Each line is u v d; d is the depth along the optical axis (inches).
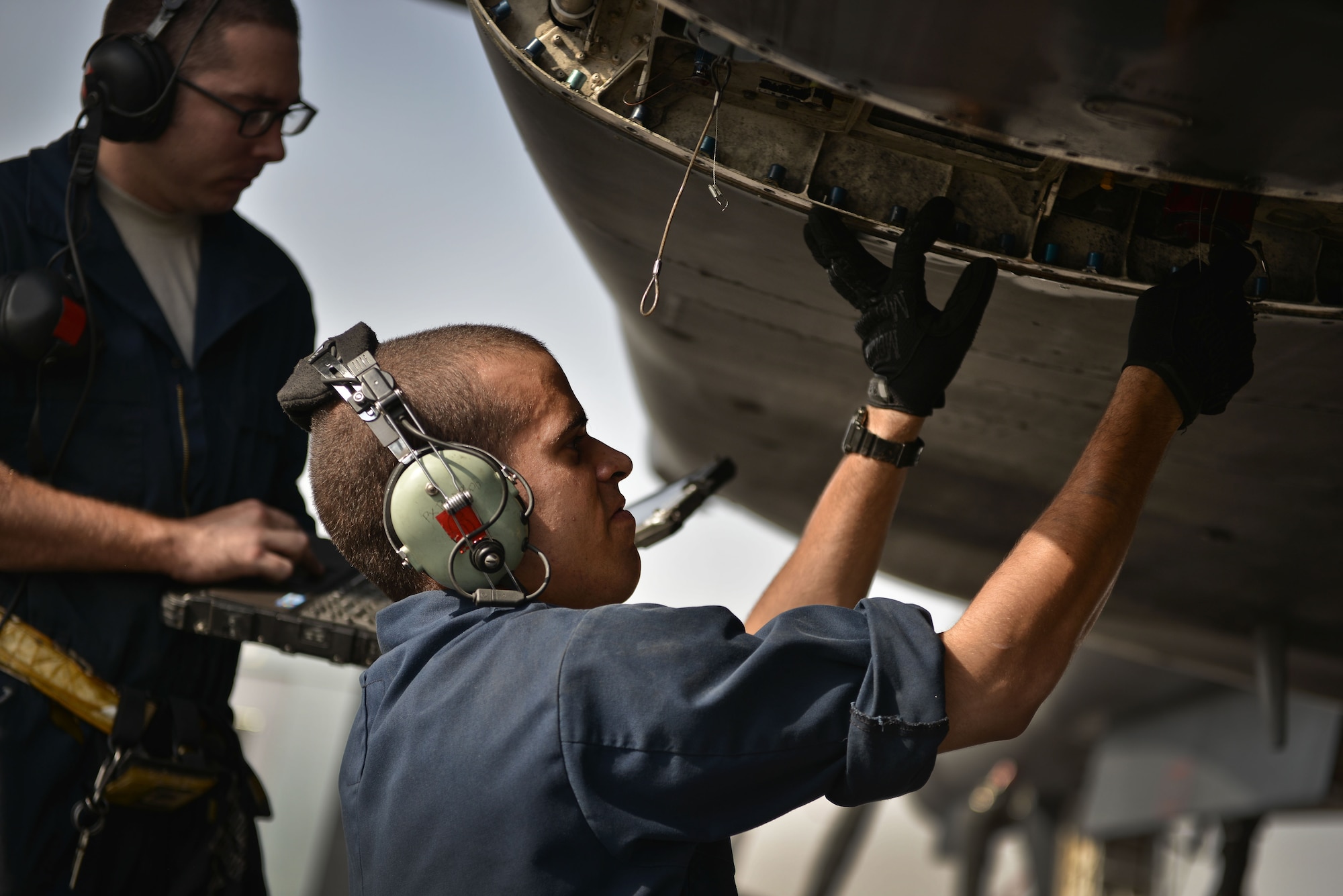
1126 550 41.8
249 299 74.5
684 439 127.5
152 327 69.3
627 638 37.3
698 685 36.6
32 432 64.6
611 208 68.2
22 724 62.1
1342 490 77.7
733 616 39.5
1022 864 378.3
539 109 58.5
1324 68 36.9
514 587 39.9
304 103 73.0
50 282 63.8
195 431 70.9
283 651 63.5
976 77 42.1
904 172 54.7
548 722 36.5
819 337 79.4
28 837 61.6
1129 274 54.1
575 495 41.8
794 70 46.1
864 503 56.7
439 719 38.5
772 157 55.0
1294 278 54.6
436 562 39.3
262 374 76.3
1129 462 43.4
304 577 70.7
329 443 41.7
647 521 76.1
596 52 54.6
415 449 39.5
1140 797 246.7
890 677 37.2
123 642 65.4
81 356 65.9
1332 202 46.1
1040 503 98.3
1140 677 237.0
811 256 62.6
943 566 127.2
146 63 65.1
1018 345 69.1
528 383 41.7
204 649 70.3
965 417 86.4
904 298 52.5
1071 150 45.8
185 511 70.6
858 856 293.7
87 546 63.3
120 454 68.0
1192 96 39.9
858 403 90.9
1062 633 39.5
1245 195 50.6
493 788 37.0
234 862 69.7
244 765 72.1
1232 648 124.2
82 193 67.8
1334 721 201.9
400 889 38.6
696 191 59.1
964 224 54.2
